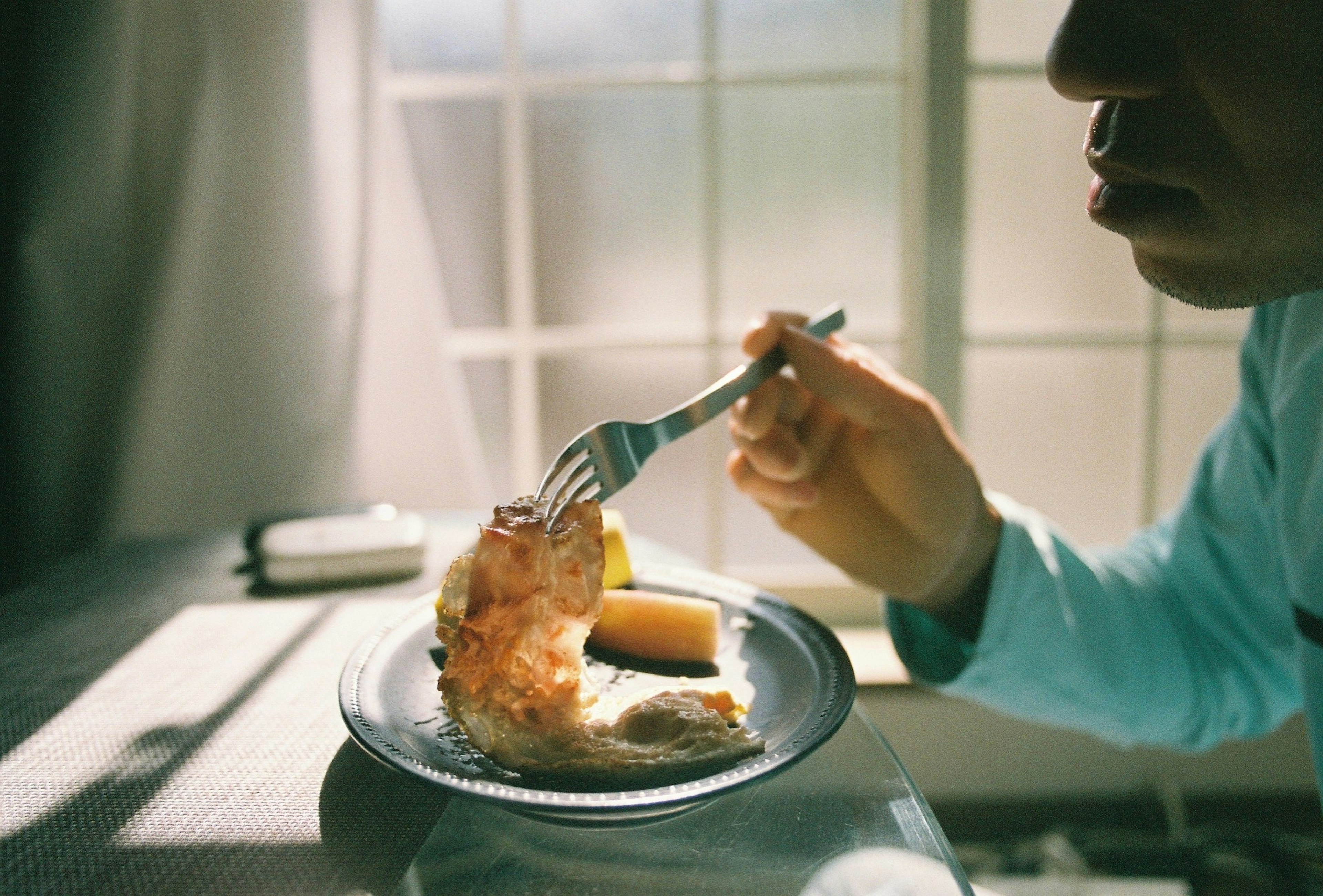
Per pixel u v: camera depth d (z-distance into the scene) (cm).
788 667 46
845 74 88
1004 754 89
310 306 77
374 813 40
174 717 45
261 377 77
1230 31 38
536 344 94
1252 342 56
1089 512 116
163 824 39
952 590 55
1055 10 95
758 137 123
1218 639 58
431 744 41
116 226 75
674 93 90
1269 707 58
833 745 44
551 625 42
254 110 74
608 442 47
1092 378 113
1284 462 52
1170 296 43
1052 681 55
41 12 71
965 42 84
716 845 39
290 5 74
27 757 42
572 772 40
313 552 57
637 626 47
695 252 129
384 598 56
